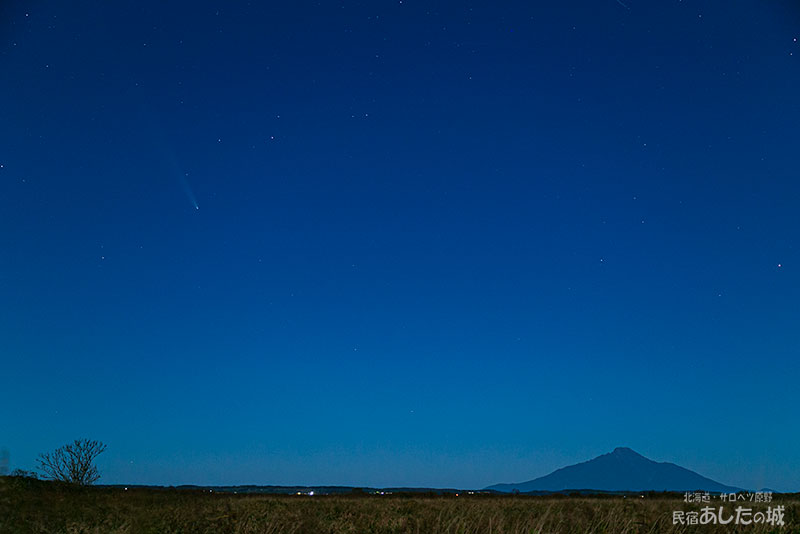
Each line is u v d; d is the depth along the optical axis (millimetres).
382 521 22062
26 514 22062
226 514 21125
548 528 18812
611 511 20172
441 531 19672
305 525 22141
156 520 20516
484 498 55031
